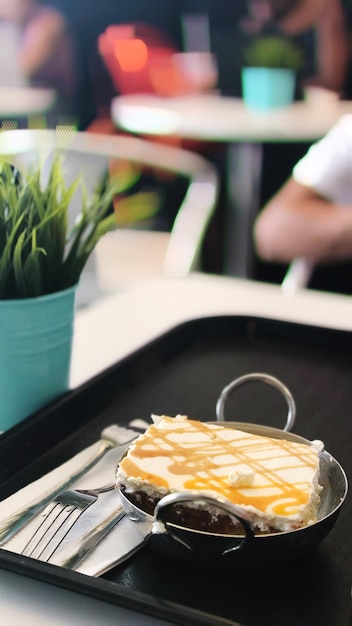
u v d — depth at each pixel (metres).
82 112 3.36
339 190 1.98
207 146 2.54
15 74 3.36
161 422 0.62
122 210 1.55
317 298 1.14
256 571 0.52
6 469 0.67
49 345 0.75
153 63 3.19
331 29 2.74
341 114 2.46
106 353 0.94
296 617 0.49
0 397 0.76
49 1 3.37
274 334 0.99
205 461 0.56
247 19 3.03
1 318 0.72
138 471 0.54
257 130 2.30
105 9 3.63
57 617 0.48
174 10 3.41
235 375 0.88
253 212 2.45
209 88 3.05
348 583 0.52
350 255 1.92
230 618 0.48
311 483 0.53
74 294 0.78
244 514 0.47
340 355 0.94
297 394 0.83
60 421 0.74
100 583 0.48
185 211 1.89
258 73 2.54
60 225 0.75
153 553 0.55
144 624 0.47
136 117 2.63
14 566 0.50
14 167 0.76
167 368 0.90
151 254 1.92
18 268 0.71
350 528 0.59
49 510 0.58
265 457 0.56
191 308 1.10
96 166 1.40
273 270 2.41
